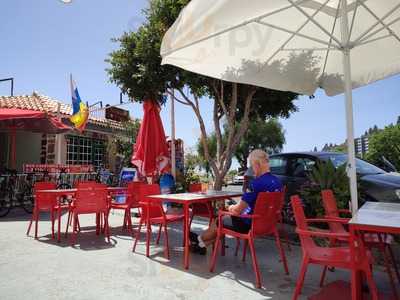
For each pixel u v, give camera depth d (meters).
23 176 10.48
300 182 6.77
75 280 3.99
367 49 5.04
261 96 8.50
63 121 14.48
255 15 3.79
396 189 5.40
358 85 5.50
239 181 29.66
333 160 6.83
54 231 7.06
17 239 6.29
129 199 7.14
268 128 36.44
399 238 4.44
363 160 7.20
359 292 2.85
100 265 4.61
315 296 3.41
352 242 2.49
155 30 7.34
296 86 5.42
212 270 4.36
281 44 4.78
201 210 5.62
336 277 4.13
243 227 4.23
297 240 6.17
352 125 3.99
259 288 3.76
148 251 5.08
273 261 4.86
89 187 6.24
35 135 15.12
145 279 4.04
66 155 15.06
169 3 7.25
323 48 4.65
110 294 3.56
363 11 4.52
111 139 17.38
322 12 4.48
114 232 7.06
